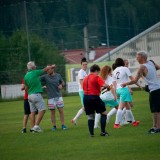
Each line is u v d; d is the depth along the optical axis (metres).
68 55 141.38
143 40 119.25
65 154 32.16
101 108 38.59
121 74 44.03
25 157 32.12
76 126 47.50
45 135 41.94
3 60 114.75
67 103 82.94
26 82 44.50
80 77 47.59
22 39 118.19
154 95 37.88
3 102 103.56
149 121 47.91
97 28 152.88
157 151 30.95
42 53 119.81
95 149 33.16
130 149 32.19
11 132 46.41
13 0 156.12
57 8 149.50
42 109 44.69
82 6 153.38
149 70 37.75
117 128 43.31
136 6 149.25
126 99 43.78
